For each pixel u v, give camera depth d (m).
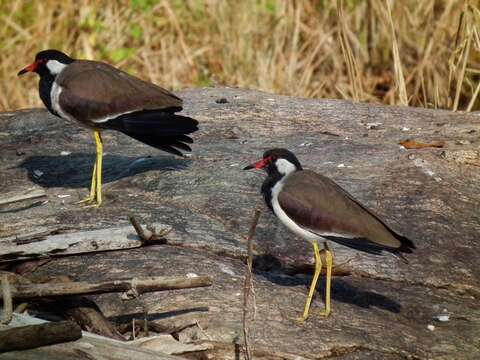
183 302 9.95
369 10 20.19
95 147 14.95
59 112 12.88
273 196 10.19
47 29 20.89
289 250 11.45
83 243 10.98
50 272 10.76
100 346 8.83
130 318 9.90
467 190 13.01
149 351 8.90
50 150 14.86
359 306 10.38
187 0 21.23
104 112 12.48
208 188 12.80
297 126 15.33
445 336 9.91
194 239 11.40
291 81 19.47
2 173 14.01
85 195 12.99
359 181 12.95
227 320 9.61
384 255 11.38
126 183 13.24
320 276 11.03
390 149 14.10
